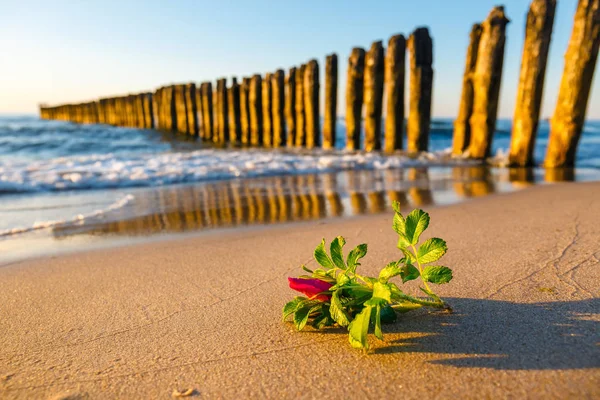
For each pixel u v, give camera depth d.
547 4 6.89
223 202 4.54
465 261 1.98
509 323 1.27
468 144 9.02
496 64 7.94
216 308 1.59
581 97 6.75
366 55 10.85
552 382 0.96
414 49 9.71
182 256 2.44
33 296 1.87
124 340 1.36
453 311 1.38
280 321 1.42
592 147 11.23
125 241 2.97
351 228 2.99
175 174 6.54
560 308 1.36
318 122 13.18
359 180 6.05
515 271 1.78
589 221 2.70
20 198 5.00
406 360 1.10
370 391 0.98
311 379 1.05
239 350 1.23
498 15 7.79
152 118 25.28
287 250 2.45
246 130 16.50
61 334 1.44
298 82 13.35
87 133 21.14
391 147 10.63
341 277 1.20
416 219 1.25
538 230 2.54
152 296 1.78
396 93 10.32
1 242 3.04
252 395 1.00
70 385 1.10
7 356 1.29
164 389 1.05
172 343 1.31
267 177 6.61
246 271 2.06
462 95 8.85
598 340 1.14
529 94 7.20
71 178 6.12
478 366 1.05
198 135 19.97
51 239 3.11
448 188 5.07
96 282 2.03
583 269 1.74
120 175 6.46
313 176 6.61
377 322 1.08
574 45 6.59
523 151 7.40
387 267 1.21
